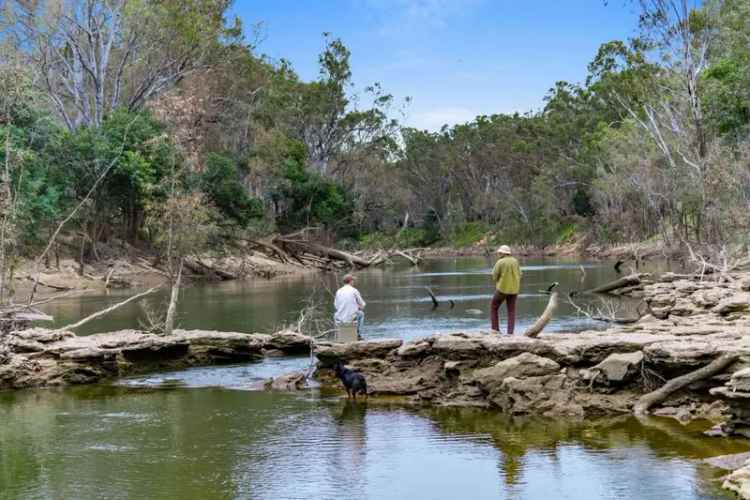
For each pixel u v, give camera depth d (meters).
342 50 86.75
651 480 8.87
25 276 40.53
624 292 35.91
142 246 56.72
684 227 54.19
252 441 11.19
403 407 13.56
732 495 8.24
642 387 12.80
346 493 8.77
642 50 47.78
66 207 47.09
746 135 44.44
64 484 9.23
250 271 58.47
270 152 67.56
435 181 129.38
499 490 8.76
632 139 69.50
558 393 12.73
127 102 62.78
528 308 30.17
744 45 45.16
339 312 16.83
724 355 11.77
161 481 9.30
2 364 16.36
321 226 73.31
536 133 110.81
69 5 54.38
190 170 51.06
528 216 109.44
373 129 91.69
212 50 62.03
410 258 74.50
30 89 42.81
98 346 17.27
